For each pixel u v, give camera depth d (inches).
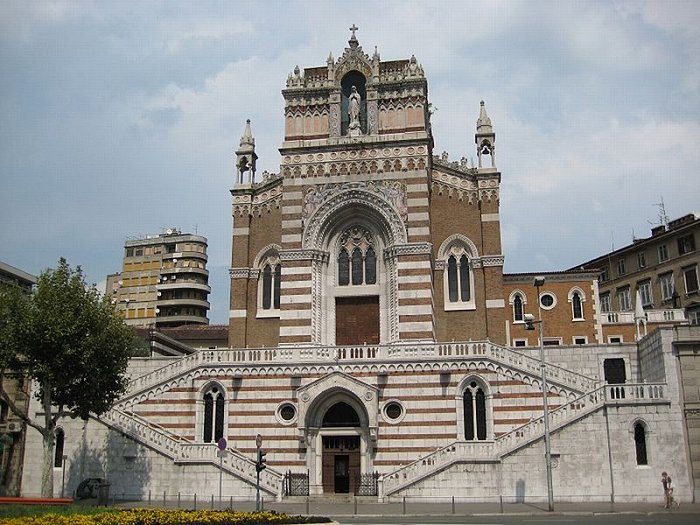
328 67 2508.6
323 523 1341.0
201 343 3563.0
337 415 2154.3
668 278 3499.0
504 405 2050.9
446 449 1931.6
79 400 1889.8
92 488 2033.7
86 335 1884.8
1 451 2214.6
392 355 2146.9
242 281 2509.8
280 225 2516.0
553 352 2313.0
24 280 4040.4
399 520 1482.5
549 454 1729.8
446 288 2410.2
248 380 2176.4
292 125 2497.5
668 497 1702.8
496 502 1863.9
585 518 1480.1
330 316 2347.4
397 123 2439.7
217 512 1327.5
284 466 2107.5
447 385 2089.1
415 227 2311.8
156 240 5797.2
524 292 2859.3
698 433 1867.6
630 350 2267.5
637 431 1883.6
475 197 2469.2
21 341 1828.2
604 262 3917.3
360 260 2385.6
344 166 2394.2
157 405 2186.3
